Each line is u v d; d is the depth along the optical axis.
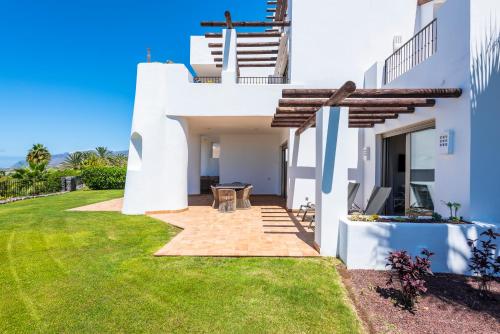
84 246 5.75
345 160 5.11
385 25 9.82
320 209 5.20
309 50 9.91
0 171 21.08
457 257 4.41
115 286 3.88
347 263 4.59
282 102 5.46
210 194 15.87
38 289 3.80
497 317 3.16
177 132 9.75
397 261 3.48
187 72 9.59
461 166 4.86
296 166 9.73
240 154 15.71
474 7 4.73
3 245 5.82
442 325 3.00
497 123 4.73
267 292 3.71
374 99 5.46
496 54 4.76
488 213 4.66
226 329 2.91
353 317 3.16
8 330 2.88
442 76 5.47
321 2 9.88
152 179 9.45
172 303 3.43
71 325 2.97
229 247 5.57
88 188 19.12
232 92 9.52
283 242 5.93
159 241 6.13
